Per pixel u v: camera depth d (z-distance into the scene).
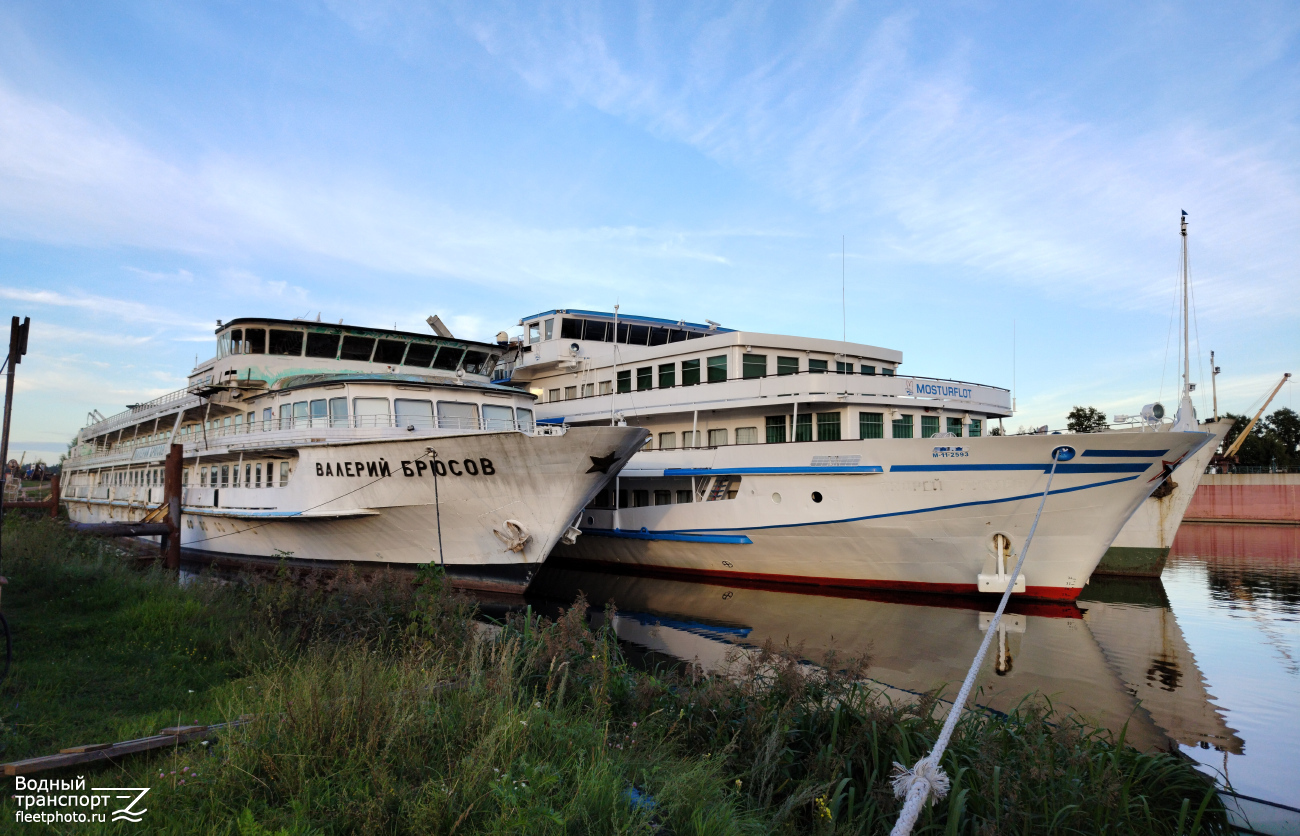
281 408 22.31
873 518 19.64
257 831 4.43
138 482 34.69
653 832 5.34
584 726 6.85
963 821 6.33
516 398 22.02
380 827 4.71
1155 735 10.27
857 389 20.58
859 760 7.10
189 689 8.32
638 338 30.52
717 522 22.36
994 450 18.20
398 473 19.02
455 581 19.92
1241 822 7.54
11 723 6.72
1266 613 18.98
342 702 6.07
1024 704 11.39
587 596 21.47
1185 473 24.80
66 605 12.30
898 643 15.46
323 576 22.25
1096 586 23.77
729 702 8.04
